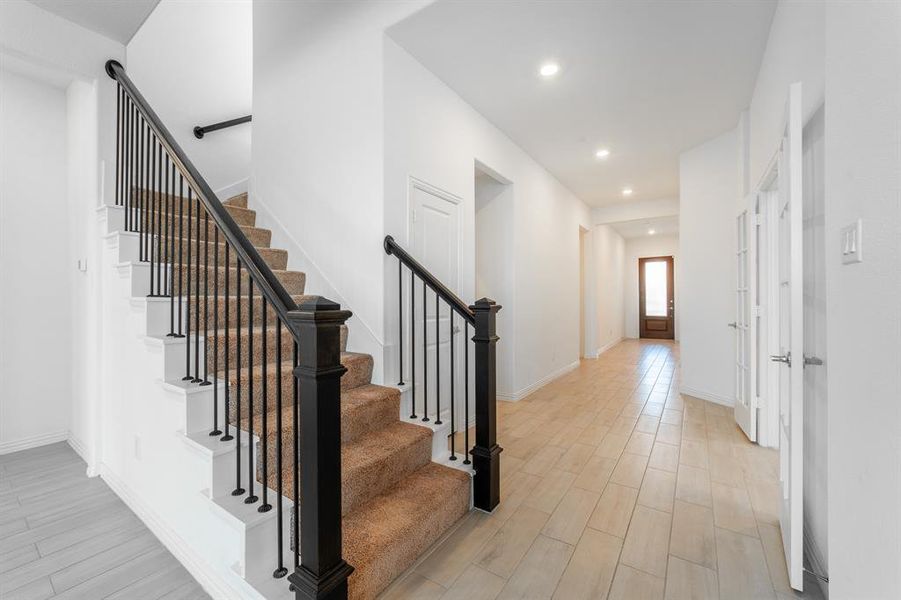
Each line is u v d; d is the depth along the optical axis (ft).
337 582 4.16
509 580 5.39
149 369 6.64
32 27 7.30
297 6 10.43
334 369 4.17
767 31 8.46
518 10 7.99
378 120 8.75
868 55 3.14
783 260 6.15
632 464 9.04
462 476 6.97
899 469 2.63
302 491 4.18
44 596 5.15
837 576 3.72
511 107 11.81
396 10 8.42
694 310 14.85
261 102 11.45
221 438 5.52
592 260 24.45
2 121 9.71
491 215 14.73
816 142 5.73
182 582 5.43
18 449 9.85
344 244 9.38
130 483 7.27
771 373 9.98
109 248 7.97
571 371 19.98
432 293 10.14
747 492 7.74
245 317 8.09
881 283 2.93
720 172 13.84
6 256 9.77
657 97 11.16
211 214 5.44
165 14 12.14
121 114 8.31
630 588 5.25
